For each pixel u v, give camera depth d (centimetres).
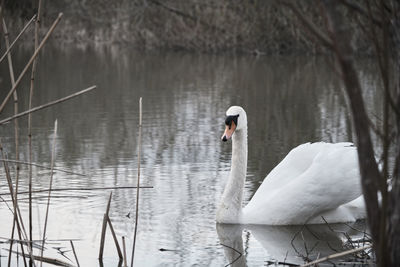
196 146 1636
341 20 423
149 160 1480
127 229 1011
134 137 1747
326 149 1097
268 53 4188
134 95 2530
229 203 1059
